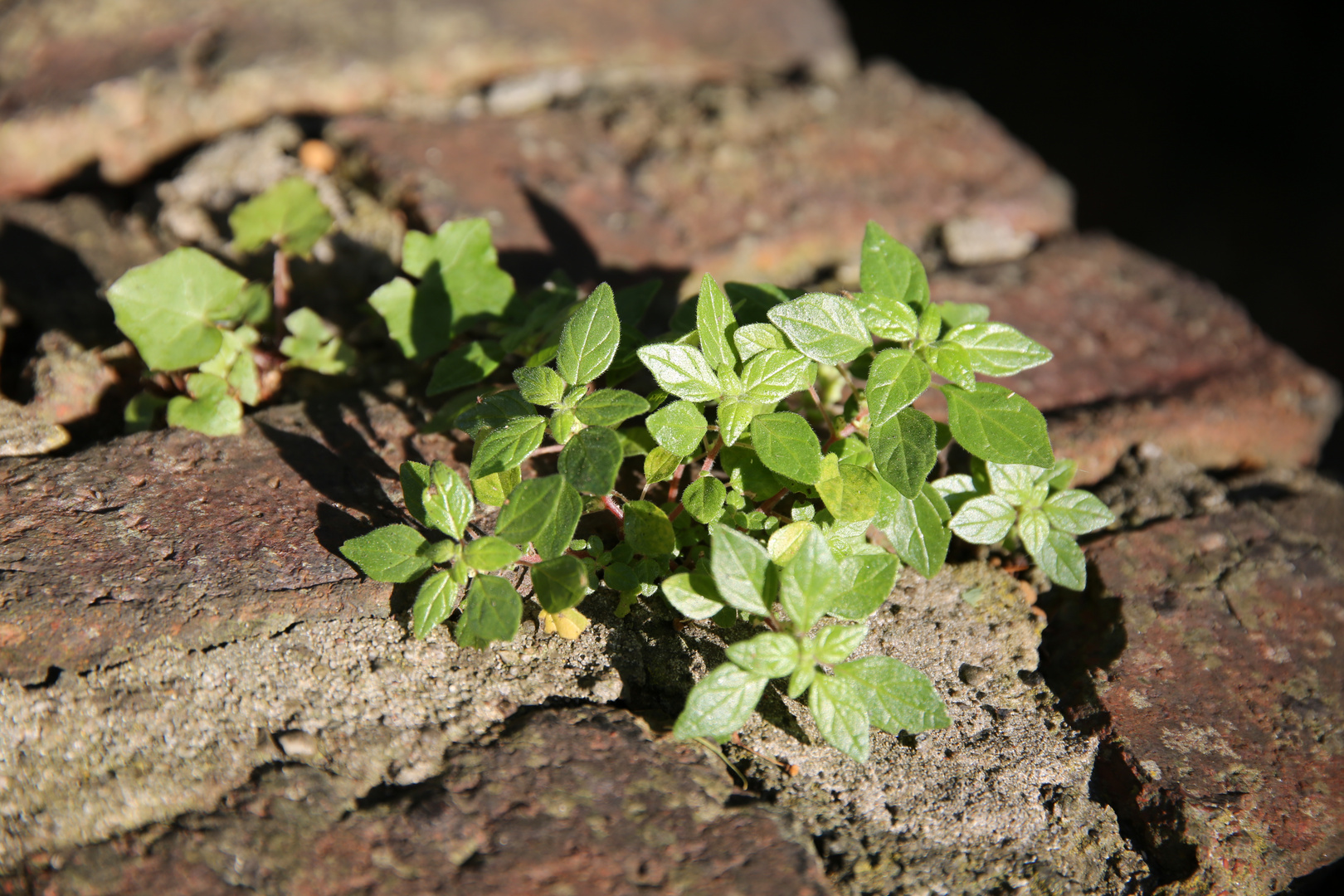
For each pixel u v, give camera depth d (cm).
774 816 58
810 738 60
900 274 61
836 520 60
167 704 59
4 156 72
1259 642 62
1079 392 68
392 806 58
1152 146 140
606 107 75
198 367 63
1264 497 66
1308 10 147
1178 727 61
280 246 66
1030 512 61
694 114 75
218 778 58
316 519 61
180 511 61
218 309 63
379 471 63
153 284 63
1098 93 147
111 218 71
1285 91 143
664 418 59
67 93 73
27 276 68
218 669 59
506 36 82
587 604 61
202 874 57
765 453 59
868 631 61
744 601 58
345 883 57
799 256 71
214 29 77
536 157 72
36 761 58
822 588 58
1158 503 65
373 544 59
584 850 57
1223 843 59
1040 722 61
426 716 59
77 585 59
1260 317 122
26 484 61
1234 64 148
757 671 58
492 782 58
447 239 65
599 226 70
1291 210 131
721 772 59
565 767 58
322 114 74
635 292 64
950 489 61
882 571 59
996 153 77
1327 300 122
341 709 59
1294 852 59
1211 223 131
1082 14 159
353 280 68
